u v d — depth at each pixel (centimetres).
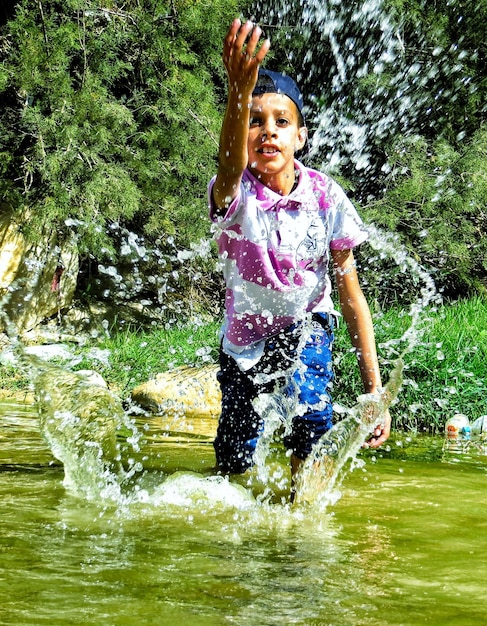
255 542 213
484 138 1070
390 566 193
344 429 287
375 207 1047
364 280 1005
